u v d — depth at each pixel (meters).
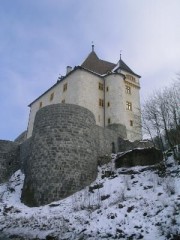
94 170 20.23
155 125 25.38
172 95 25.14
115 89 36.75
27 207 17.50
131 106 38.22
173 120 23.55
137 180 17.59
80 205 15.93
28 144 26.06
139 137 35.28
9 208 17.28
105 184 18.19
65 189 17.86
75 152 19.42
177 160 18.47
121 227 12.02
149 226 11.46
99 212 14.24
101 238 11.35
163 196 14.12
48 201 17.27
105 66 43.03
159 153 20.41
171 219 11.34
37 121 21.25
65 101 36.62
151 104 26.39
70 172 18.56
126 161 20.59
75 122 20.53
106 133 25.88
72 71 37.34
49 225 13.73
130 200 14.80
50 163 18.56
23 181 22.14
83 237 11.71
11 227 14.12
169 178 16.27
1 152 26.34
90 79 37.09
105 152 24.64
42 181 18.06
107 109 36.34
